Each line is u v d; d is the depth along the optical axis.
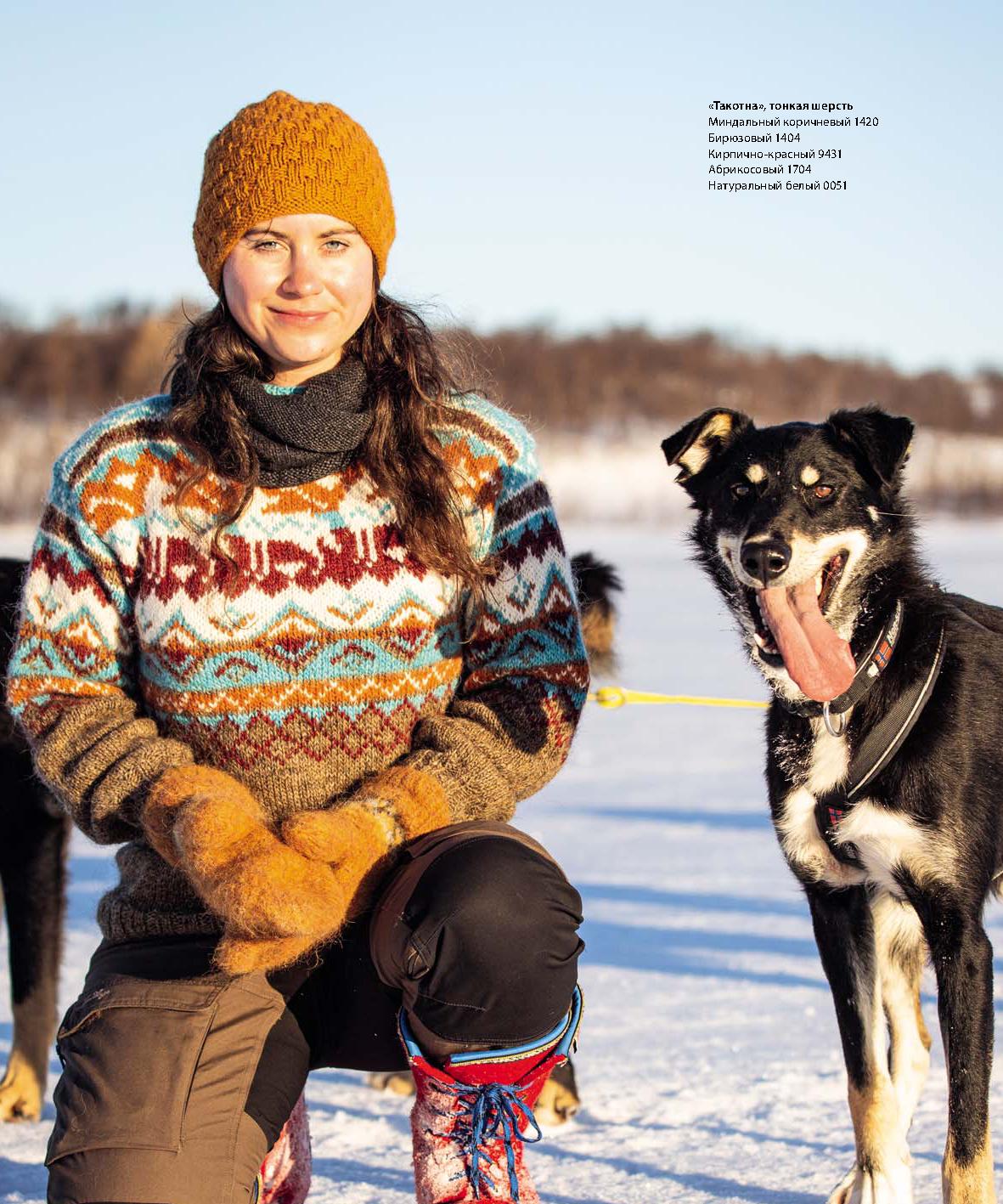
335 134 2.16
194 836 1.90
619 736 10.11
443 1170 1.98
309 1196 2.73
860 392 59.03
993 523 38.56
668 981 4.26
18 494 35.31
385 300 2.28
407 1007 1.99
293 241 2.16
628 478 44.75
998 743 3.02
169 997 1.96
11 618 3.42
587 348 57.22
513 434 2.29
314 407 2.09
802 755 3.03
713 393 56.34
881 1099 2.76
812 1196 2.71
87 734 2.11
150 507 2.14
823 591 3.13
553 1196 2.73
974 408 57.09
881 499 3.21
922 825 2.92
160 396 2.25
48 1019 3.42
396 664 2.12
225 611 2.08
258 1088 1.94
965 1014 2.77
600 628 4.05
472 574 2.13
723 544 3.37
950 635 3.07
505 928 1.90
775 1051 3.59
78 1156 1.84
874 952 3.00
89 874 6.05
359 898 2.04
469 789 2.09
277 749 2.10
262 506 2.11
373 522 2.12
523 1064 2.00
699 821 6.80
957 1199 2.59
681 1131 3.08
